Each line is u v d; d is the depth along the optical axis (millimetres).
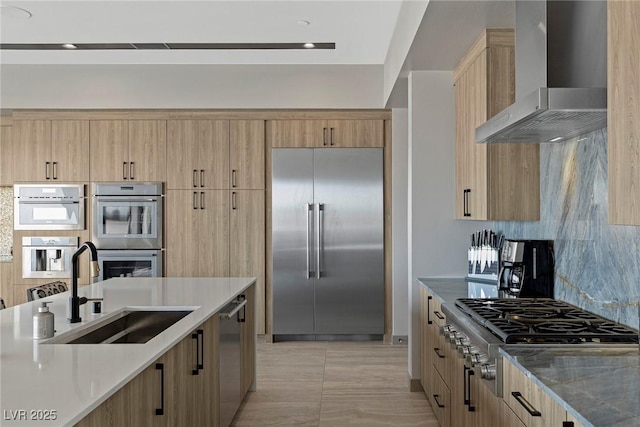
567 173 3133
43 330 2365
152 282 4391
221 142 6328
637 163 1649
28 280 6332
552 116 2385
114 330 3037
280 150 6344
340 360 5582
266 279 6391
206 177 6336
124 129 6324
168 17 4523
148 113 6316
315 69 6168
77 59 5910
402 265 6254
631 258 2408
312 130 6348
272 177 6340
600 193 2715
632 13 1686
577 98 2238
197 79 6180
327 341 6422
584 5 2621
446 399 3414
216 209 6340
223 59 5918
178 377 2469
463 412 2893
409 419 3979
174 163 6332
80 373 1813
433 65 4402
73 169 6316
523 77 2922
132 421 1883
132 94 6168
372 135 6344
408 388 4688
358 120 6348
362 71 6172
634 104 1668
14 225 6332
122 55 5742
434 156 4609
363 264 6344
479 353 2400
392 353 5855
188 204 6348
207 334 3014
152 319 3211
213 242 6344
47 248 6309
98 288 4020
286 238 6348
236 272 6336
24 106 6160
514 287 3430
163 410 2219
